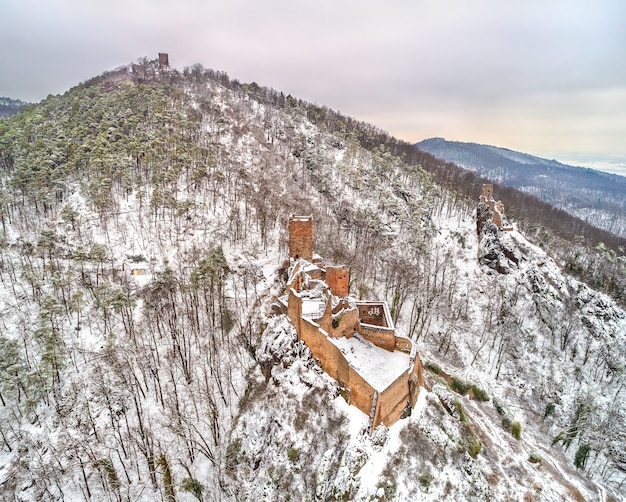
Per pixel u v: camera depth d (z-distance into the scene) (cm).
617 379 8338
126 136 11550
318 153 15912
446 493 4238
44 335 5725
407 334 8406
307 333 5388
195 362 6212
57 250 8169
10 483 4788
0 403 5547
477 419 6100
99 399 5541
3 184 10012
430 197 14600
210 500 4650
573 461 6538
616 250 17862
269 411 5009
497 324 9262
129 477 4856
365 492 4050
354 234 11662
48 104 15638
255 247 9244
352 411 4659
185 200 9775
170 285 6812
